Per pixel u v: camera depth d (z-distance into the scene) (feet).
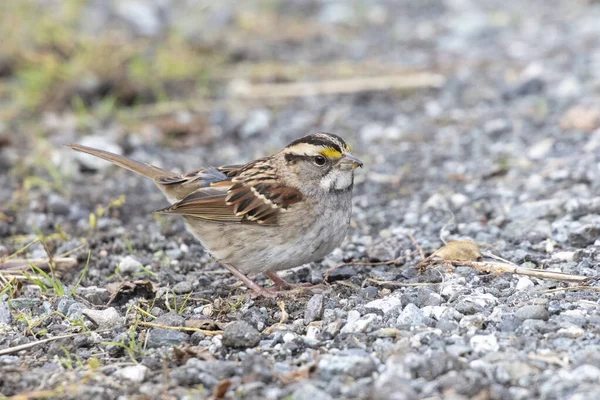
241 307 31.60
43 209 41.91
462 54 66.28
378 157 48.78
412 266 34.55
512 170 44.96
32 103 55.42
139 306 31.86
